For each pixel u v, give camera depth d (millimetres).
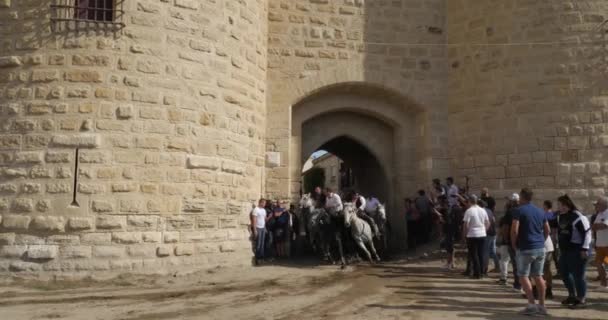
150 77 11922
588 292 10258
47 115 11398
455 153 17062
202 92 12648
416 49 17531
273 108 16156
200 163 12430
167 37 12203
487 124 16312
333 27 16969
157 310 8453
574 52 15211
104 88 11547
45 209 11109
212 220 12602
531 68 15633
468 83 16938
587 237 8891
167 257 11719
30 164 11281
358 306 8922
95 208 11211
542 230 8492
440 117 17391
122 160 11500
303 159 18031
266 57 16172
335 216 14914
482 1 16812
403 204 18047
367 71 17047
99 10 11969
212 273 12195
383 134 18922
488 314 8375
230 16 13570
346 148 22922
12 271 10906
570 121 15031
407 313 8391
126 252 11312
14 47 11625
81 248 11055
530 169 15336
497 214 15688
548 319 8055
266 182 15867
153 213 11648
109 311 8367
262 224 14242
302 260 15336
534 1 15766
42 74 11492
